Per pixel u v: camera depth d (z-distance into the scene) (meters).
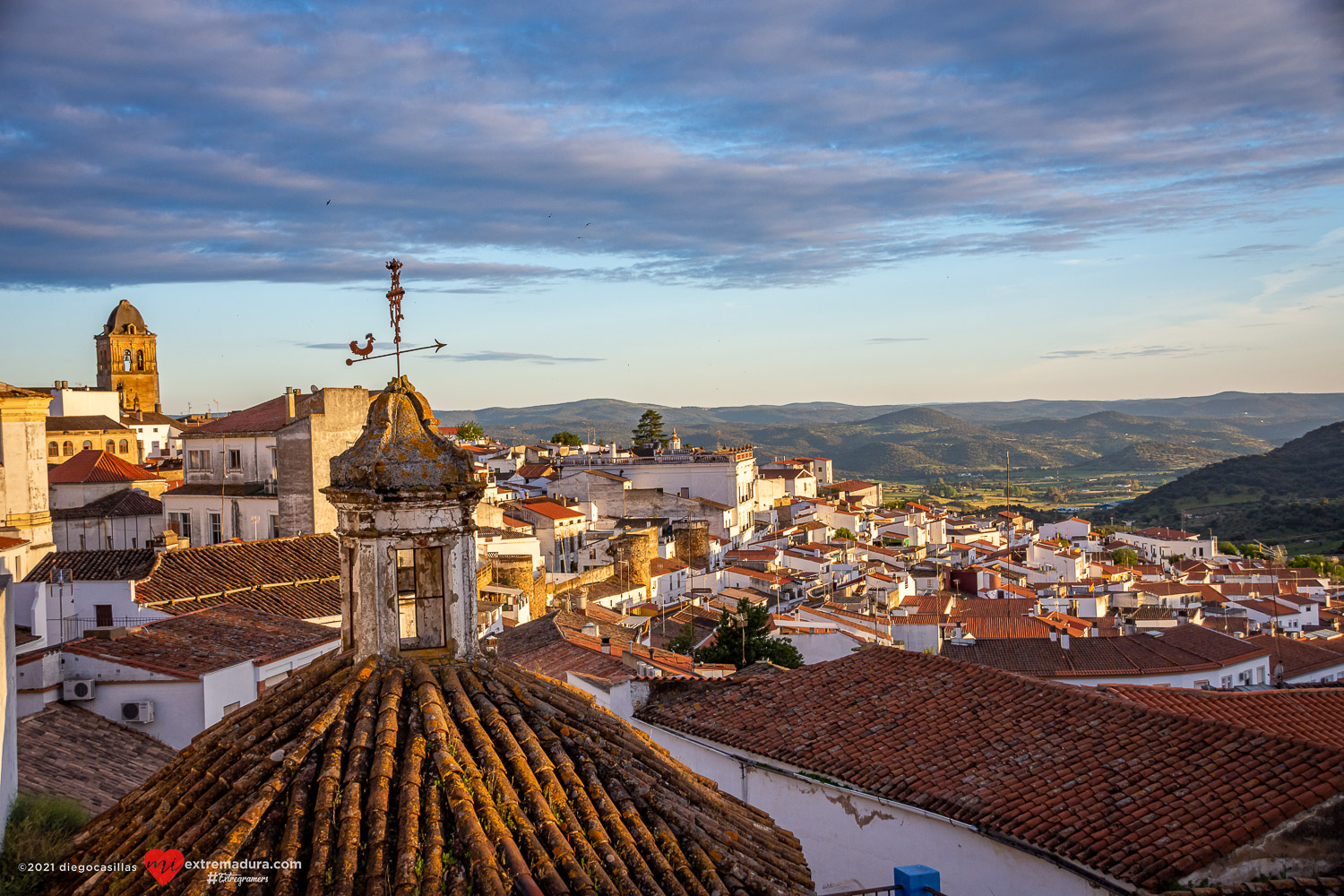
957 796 18.28
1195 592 100.75
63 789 20.02
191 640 28.08
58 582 36.16
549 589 77.31
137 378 176.12
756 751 21.56
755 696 24.28
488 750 10.52
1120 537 188.88
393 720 10.73
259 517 68.56
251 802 9.71
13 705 16.11
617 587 88.44
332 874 8.76
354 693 11.30
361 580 11.96
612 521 121.56
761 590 93.94
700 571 104.44
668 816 10.68
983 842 17.45
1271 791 16.19
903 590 89.00
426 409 12.56
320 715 10.94
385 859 8.89
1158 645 55.66
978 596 93.00
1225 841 15.31
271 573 42.16
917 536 163.38
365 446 12.10
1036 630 64.56
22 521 57.88
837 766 20.14
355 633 12.23
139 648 26.67
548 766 10.58
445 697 11.45
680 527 117.75
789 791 20.66
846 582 95.31
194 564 40.78
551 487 126.94
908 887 14.05
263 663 27.06
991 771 18.83
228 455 71.25
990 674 22.78
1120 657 53.84
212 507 70.69
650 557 95.88
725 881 10.11
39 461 59.25
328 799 9.55
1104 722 19.66
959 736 20.45
